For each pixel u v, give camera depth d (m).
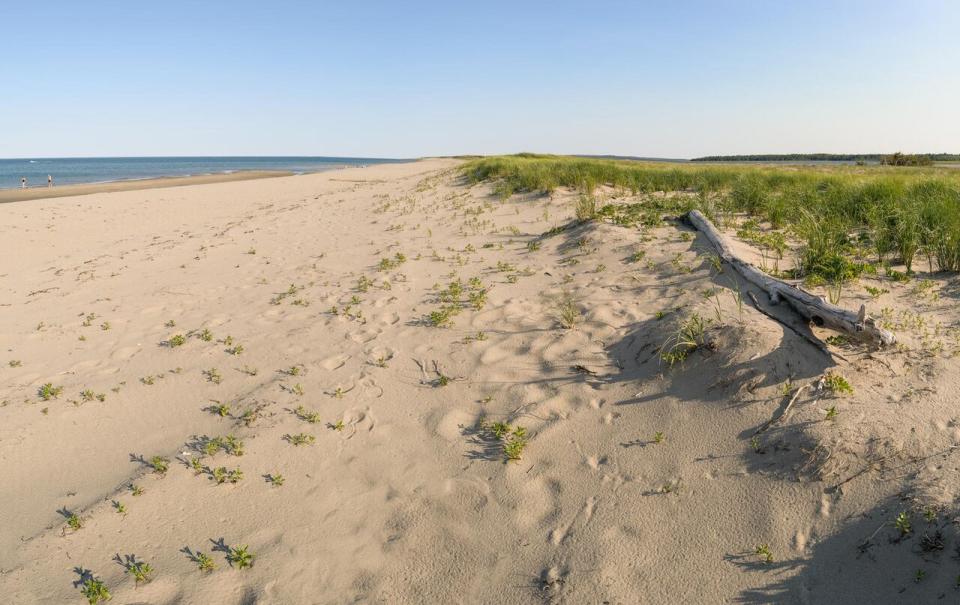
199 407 4.80
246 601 2.93
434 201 14.84
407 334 5.80
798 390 3.64
